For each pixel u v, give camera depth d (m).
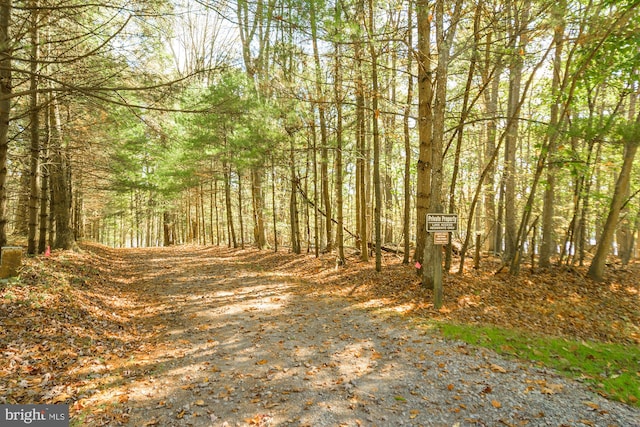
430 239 9.87
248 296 10.42
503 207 15.76
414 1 9.12
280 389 4.82
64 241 14.89
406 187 13.58
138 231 41.41
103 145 14.02
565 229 16.09
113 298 9.60
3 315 6.17
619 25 8.91
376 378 5.12
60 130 11.86
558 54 11.75
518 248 11.76
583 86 11.85
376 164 12.50
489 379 4.99
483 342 6.39
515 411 4.18
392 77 13.40
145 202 31.89
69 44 8.52
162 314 8.65
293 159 17.09
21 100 10.53
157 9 5.39
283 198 25.22
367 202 21.14
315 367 5.52
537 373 5.19
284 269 15.83
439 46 9.33
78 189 21.22
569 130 9.75
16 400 4.08
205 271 15.01
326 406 4.38
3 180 6.87
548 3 8.49
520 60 9.72
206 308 9.12
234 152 17.86
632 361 5.96
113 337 6.74
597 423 3.92
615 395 4.51
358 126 14.84
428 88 10.23
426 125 10.66
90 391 4.60
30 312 6.56
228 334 7.11
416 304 9.12
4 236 7.01
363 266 14.16
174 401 4.49
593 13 8.84
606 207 13.77
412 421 4.04
